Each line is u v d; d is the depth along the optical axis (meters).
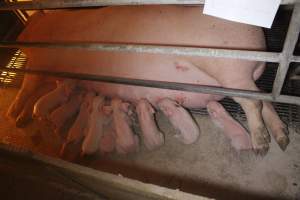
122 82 0.98
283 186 0.95
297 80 1.13
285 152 1.01
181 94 1.07
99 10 1.21
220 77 0.97
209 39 0.97
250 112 0.98
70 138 1.23
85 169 0.68
